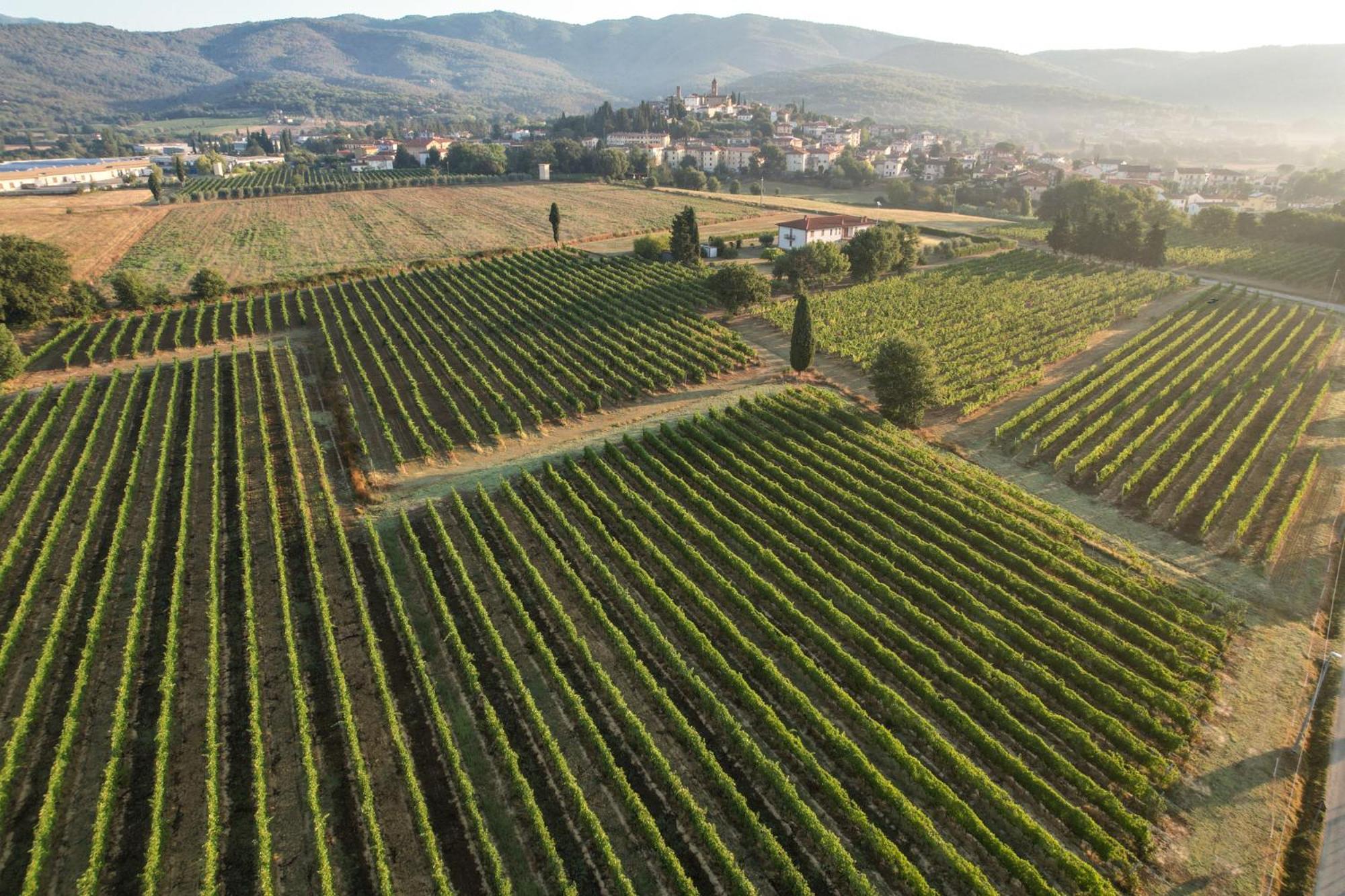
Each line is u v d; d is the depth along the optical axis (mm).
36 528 47531
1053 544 43531
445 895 24719
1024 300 93062
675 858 25797
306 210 165500
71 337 81625
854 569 41531
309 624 38625
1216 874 25875
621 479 51781
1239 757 30438
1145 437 55250
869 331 80875
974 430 59812
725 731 31969
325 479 51969
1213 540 44719
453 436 59969
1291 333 80438
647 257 115062
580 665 36125
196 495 51062
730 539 45875
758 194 198000
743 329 85062
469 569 42969
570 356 76000
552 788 29781
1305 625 37719
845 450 55250
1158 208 146375
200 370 72562
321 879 25688
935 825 28359
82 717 33156
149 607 40125
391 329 84812
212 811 27531
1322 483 50344
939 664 34812
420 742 31828
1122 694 33969
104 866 26906
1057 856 25953
